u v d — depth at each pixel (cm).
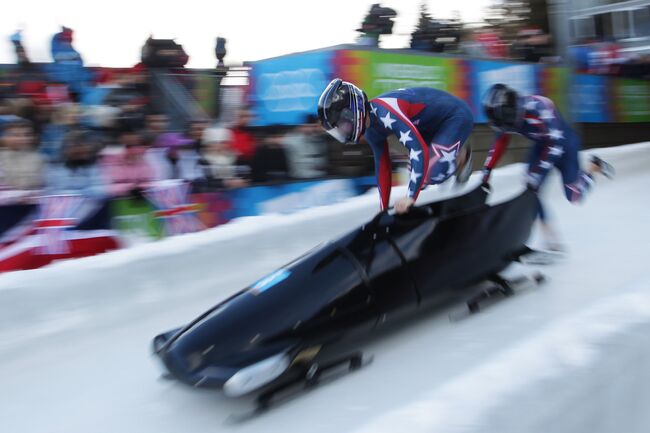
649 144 842
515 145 985
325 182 675
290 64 684
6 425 239
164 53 587
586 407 192
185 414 232
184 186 573
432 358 256
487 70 931
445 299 294
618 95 1204
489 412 170
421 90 321
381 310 255
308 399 229
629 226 482
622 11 1137
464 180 405
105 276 337
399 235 274
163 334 251
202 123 592
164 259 363
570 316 233
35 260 493
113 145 537
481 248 301
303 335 229
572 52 1109
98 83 550
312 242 450
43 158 499
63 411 246
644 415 213
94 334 325
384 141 337
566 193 412
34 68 518
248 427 215
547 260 385
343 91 291
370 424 169
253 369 212
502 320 292
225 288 387
